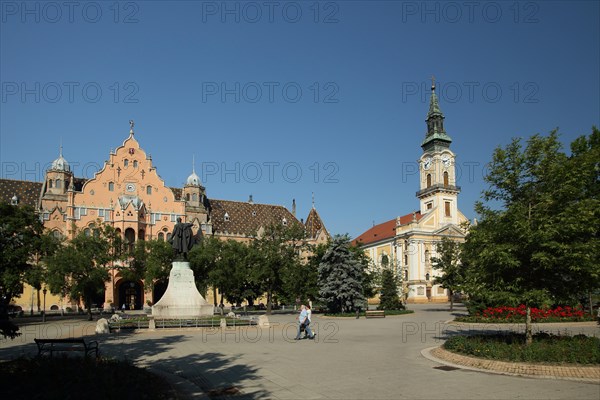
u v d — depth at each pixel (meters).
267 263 62.22
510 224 19.22
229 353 22.05
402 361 19.09
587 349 16.36
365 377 15.86
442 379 15.22
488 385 14.16
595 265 17.64
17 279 45.34
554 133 19.84
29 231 48.38
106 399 11.00
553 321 37.62
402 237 108.88
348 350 22.81
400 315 54.62
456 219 109.81
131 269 68.56
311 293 62.28
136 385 12.52
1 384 12.30
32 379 12.57
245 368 17.97
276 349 23.39
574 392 13.09
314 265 65.69
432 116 111.56
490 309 40.47
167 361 19.75
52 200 85.19
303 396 13.41
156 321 36.41
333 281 55.69
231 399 13.27
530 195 19.73
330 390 14.05
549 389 13.49
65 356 15.93
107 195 87.44
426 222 106.75
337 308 56.22
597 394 12.82
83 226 84.44
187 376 16.53
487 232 19.95
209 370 17.61
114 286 81.06
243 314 59.81
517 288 19.05
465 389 13.72
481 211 20.86
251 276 62.69
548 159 19.41
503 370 16.23
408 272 105.81
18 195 86.75
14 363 15.22
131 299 84.75
